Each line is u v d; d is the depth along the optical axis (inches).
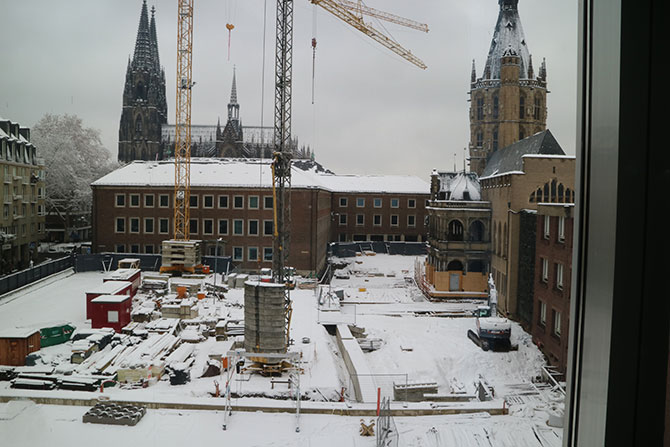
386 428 547.5
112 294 1142.3
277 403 660.7
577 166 102.7
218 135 4379.9
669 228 87.7
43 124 2502.5
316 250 2018.9
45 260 1946.4
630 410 89.8
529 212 1110.4
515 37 1889.8
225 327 1026.7
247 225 2042.3
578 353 101.1
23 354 819.4
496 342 959.0
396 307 1465.3
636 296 88.9
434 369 916.0
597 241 95.7
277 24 1129.4
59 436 549.0
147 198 2062.0
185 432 574.6
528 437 552.7
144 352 872.9
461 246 1555.1
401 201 2915.8
